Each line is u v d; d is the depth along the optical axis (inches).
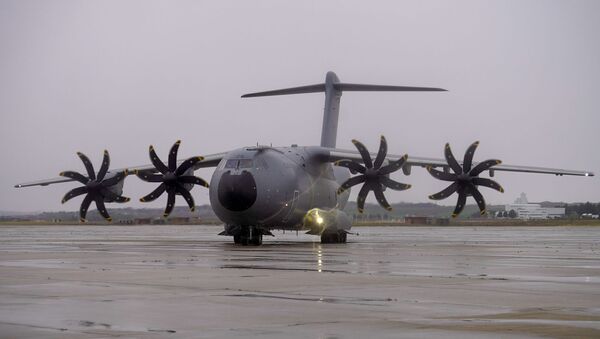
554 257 1843.0
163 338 700.7
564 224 7568.9
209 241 3063.5
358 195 2751.0
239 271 1387.8
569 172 2925.7
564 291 1053.2
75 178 2977.4
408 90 3070.9
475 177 2719.0
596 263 1611.7
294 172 2758.4
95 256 1862.7
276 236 4168.3
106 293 1030.4
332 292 1044.5
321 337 704.4
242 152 2699.3
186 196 2829.7
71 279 1221.7
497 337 700.7
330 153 2915.8
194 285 1135.0
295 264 1581.0
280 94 3208.7
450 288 1091.3
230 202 2603.3
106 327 756.6
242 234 2751.0
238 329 746.2
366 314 839.7
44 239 3289.9
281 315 834.2
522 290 1064.8
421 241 3100.4
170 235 4065.0
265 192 2630.4
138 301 947.3
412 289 1079.0
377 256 1893.5
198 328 752.3
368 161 2775.6
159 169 2854.3
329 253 2052.2
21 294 1015.0
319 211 2869.1
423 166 2947.8
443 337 701.9
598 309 877.8
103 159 2950.3
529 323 777.6
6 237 3609.7
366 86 3139.8
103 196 2950.3
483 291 1053.2
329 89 3181.6
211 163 3061.0
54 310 869.2
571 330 736.3
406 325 767.7
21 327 755.4
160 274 1317.7
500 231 5236.2
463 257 1843.0
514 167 2898.6
